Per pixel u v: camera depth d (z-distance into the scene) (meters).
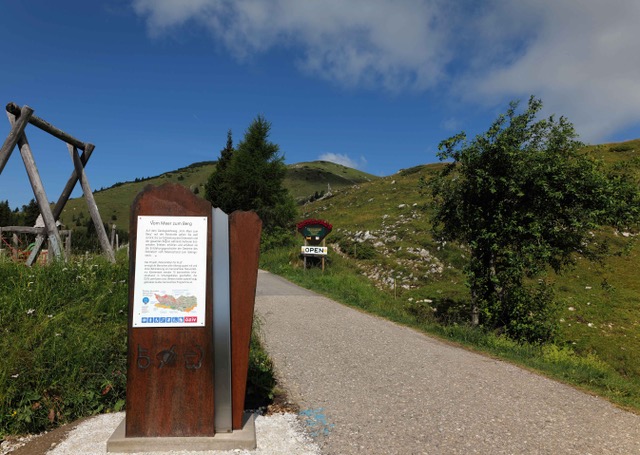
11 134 7.40
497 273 10.77
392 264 21.17
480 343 8.71
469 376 6.20
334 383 5.59
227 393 3.81
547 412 4.88
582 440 4.13
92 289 6.06
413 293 17.64
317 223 22.41
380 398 5.08
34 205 55.62
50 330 4.72
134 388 3.63
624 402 5.55
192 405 3.69
